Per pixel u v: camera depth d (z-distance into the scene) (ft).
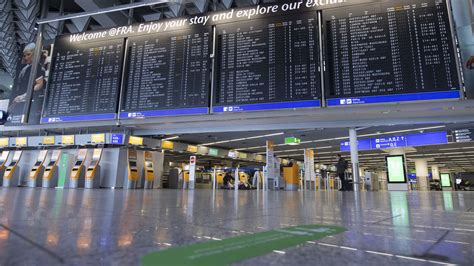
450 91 18.34
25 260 2.27
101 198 10.93
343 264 2.35
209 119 24.22
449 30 18.98
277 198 13.55
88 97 26.61
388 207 8.39
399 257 2.61
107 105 25.86
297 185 41.81
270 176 33.06
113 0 37.42
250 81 22.63
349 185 37.01
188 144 53.47
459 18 18.95
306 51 21.88
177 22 25.71
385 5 20.67
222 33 24.18
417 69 19.19
